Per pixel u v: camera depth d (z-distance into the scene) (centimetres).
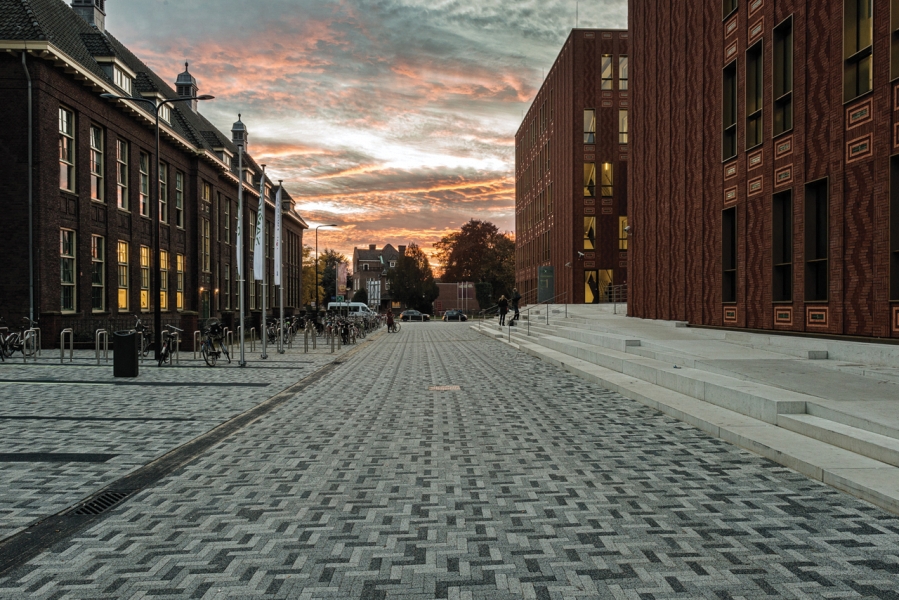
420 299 7994
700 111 1792
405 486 542
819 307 1229
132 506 491
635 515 464
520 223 6438
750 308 1512
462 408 952
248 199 4544
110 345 2208
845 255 1148
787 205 1380
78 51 2377
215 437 749
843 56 1147
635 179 2405
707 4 1753
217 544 411
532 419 858
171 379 1344
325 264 9962
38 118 2053
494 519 457
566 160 4266
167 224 3147
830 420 687
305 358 1903
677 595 335
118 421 852
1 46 1988
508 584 349
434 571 366
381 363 1734
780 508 477
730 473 579
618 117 4138
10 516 469
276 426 816
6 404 998
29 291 2038
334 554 393
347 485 546
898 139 1015
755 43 1485
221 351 1855
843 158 1154
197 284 3469
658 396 964
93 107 2386
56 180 2145
